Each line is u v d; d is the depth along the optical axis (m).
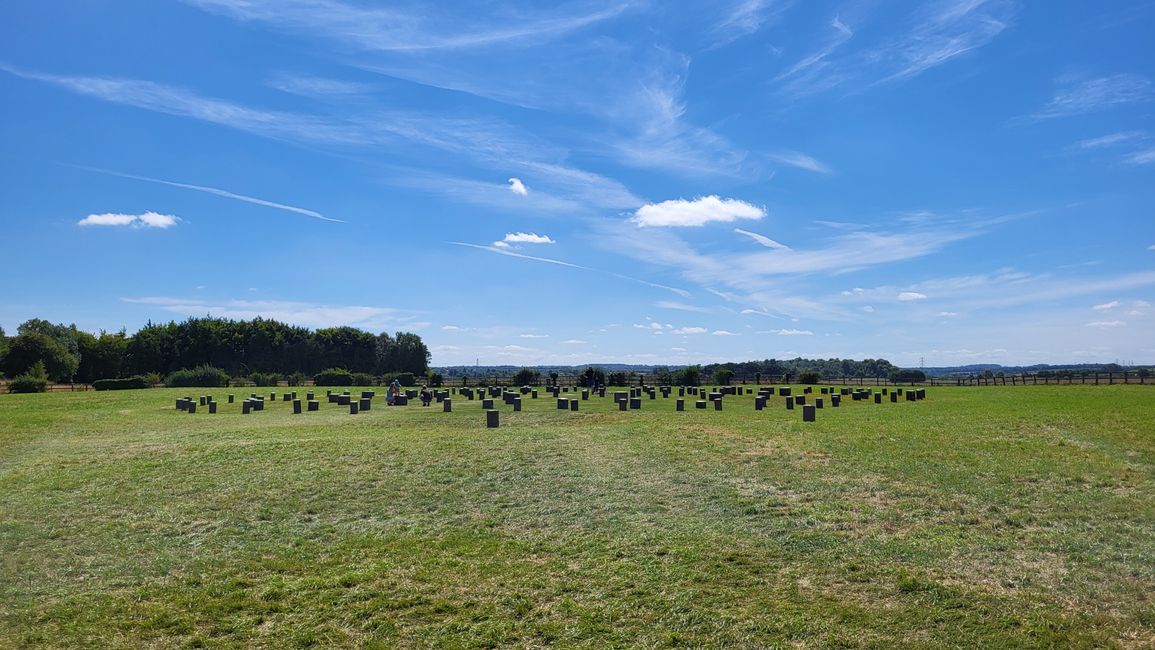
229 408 38.62
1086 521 11.20
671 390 51.88
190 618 8.13
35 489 15.01
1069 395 39.72
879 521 11.58
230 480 15.61
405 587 9.00
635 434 22.81
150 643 7.51
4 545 11.09
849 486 14.13
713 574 9.20
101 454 19.67
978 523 11.35
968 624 7.41
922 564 9.34
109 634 7.71
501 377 76.94
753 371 78.19
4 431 26.47
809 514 12.09
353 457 18.20
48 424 29.06
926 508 12.30
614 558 10.04
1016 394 43.09
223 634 7.75
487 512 12.85
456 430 25.20
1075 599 7.98
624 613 8.02
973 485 13.88
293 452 19.09
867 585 8.66
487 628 7.69
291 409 37.53
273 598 8.75
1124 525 10.90
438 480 15.45
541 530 11.64
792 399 35.25
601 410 34.19
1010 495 13.01
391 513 12.90
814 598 8.29
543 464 17.16
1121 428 21.53
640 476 15.65
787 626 7.51
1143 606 7.70
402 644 7.38
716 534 11.06
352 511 13.09
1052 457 16.66
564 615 8.01
